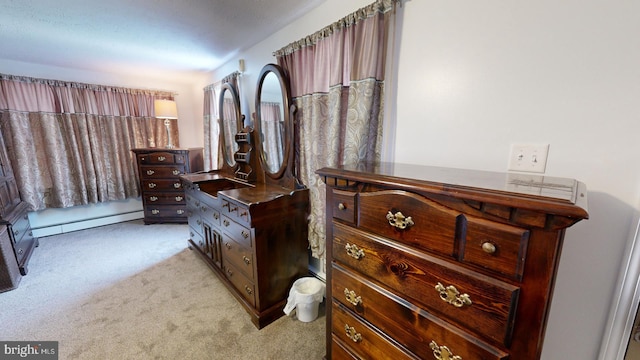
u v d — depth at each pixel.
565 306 0.98
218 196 1.93
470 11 1.07
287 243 1.79
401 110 1.37
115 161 3.52
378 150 1.46
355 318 1.04
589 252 0.90
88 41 2.31
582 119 0.86
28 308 1.85
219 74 3.19
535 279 0.59
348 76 1.52
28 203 2.94
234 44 2.42
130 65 3.07
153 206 3.56
